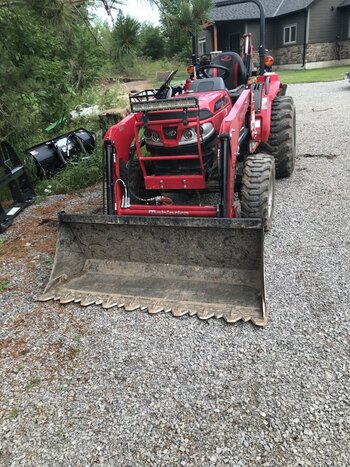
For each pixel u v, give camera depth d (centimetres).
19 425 230
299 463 197
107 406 237
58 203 595
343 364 252
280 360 259
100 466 204
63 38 591
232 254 330
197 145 377
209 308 308
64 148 715
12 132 655
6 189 637
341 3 2225
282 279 340
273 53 2500
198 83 447
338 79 1670
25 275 390
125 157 409
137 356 273
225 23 2316
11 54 637
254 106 480
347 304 305
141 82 1603
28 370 269
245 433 214
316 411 222
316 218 448
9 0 432
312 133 820
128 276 357
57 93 880
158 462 203
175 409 231
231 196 354
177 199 519
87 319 314
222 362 262
